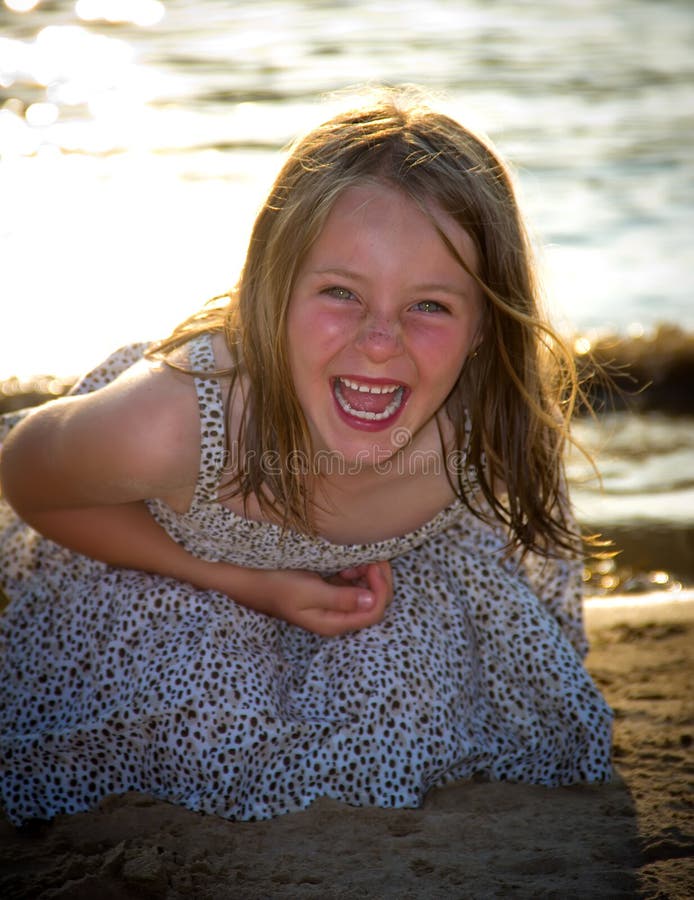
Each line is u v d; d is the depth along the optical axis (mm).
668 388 7711
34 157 12211
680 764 3150
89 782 2941
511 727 3166
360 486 3047
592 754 3064
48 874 2527
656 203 11117
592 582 5145
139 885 2436
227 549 3113
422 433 3086
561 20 18531
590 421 7375
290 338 2820
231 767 2846
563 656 3178
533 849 2676
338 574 3303
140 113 13664
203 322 3133
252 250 2898
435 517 3170
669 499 6066
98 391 2992
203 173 11758
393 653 3031
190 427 2895
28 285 8914
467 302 2828
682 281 9383
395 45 16797
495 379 3061
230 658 2932
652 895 2465
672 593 4676
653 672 3781
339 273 2730
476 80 15156
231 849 2664
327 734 2934
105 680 2984
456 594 3232
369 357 2732
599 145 12734
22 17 17797
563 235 10453
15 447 3020
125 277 9070
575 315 8734
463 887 2494
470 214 2791
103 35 17078
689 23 18406
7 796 2918
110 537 3094
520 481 3137
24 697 3080
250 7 18953
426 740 2973
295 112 13648
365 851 2658
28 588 3287
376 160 2773
